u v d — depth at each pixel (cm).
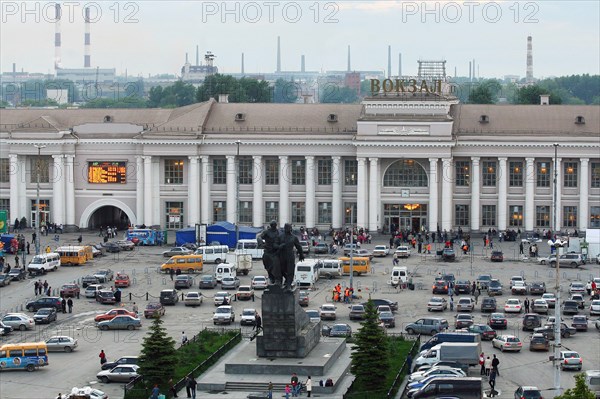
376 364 14288
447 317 18662
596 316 18775
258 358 15050
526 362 15825
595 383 13838
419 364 15112
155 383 14312
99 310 19375
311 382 14200
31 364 15412
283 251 15075
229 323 18138
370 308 14562
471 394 13225
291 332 15038
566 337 17325
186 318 18675
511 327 17950
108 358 15962
